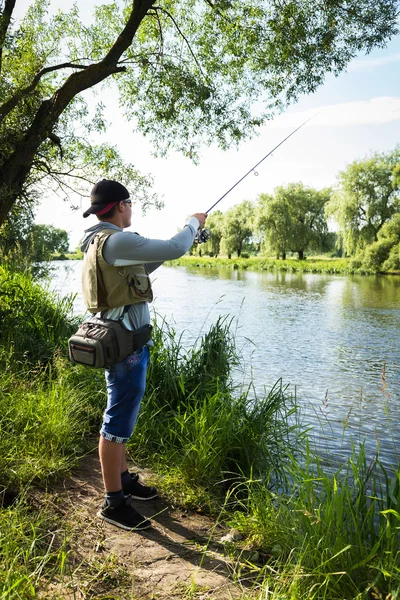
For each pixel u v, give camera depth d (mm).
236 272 49562
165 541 2529
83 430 3684
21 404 3600
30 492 2789
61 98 7387
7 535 2139
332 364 10164
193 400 4090
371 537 2246
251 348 11664
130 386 2527
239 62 9359
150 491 2986
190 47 9734
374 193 45438
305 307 19859
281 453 3812
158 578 2188
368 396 7910
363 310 19047
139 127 9898
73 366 4547
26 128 7457
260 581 2209
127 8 9898
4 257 7715
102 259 2441
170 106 9164
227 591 2117
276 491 3324
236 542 2568
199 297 22781
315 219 63906
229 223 73562
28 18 8156
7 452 3012
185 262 68375
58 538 2371
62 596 1950
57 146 8898
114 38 9570
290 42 8453
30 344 5148
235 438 3631
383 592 2010
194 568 2293
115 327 2453
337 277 41656
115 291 2455
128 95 9891
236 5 9070
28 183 8289
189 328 13453
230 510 3016
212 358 4617
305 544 2227
